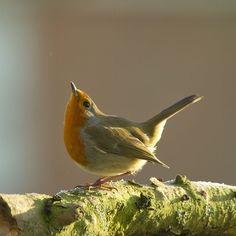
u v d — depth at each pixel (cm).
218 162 1562
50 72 1617
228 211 656
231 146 1569
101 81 1589
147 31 1595
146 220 608
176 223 629
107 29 1596
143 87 1588
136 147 746
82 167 755
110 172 751
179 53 1599
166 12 1593
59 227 529
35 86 1636
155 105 1586
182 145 1563
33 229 523
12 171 1622
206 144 1566
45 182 1602
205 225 649
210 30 1602
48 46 1623
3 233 545
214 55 1599
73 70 1599
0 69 1678
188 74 1597
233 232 677
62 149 1611
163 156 1554
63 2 1600
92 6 1588
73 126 743
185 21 1602
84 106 745
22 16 1656
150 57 1594
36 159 1616
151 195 611
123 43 1595
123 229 598
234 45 1598
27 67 1648
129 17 1595
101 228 568
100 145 743
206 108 1580
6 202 521
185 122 1565
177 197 627
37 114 1628
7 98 1655
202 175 1561
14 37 1666
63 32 1606
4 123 1655
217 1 1590
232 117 1580
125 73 1591
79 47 1599
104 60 1593
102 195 578
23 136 1636
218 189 657
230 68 1596
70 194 573
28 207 526
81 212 534
